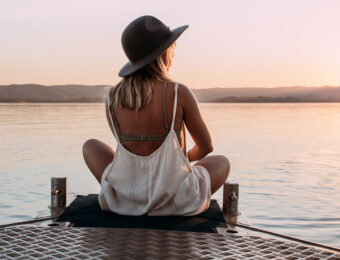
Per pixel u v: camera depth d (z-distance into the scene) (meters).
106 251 1.83
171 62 2.63
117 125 2.48
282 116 58.16
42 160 11.80
